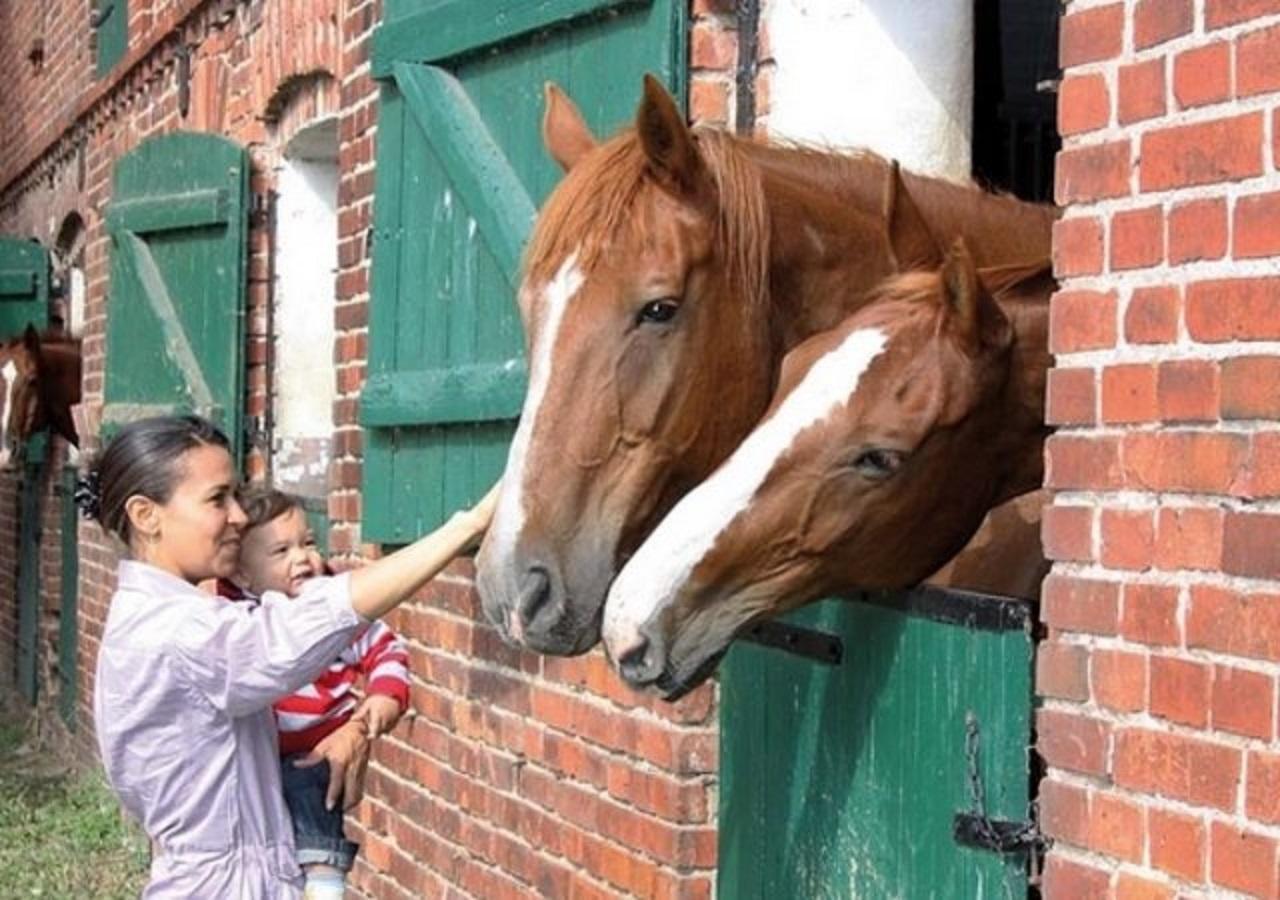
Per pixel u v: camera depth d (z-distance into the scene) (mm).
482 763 6184
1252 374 2990
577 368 3938
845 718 3939
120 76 11172
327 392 8703
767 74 5023
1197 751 3076
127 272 9820
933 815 3629
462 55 5926
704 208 4016
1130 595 3229
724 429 4074
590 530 3920
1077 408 3354
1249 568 2988
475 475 5816
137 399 9609
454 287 5918
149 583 3984
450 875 6422
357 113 7168
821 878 4031
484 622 6145
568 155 4484
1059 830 3361
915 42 5105
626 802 5281
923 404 3662
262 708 3992
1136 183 3240
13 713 13875
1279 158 2961
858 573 3744
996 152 6773
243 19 8906
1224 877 3020
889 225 3969
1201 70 3105
